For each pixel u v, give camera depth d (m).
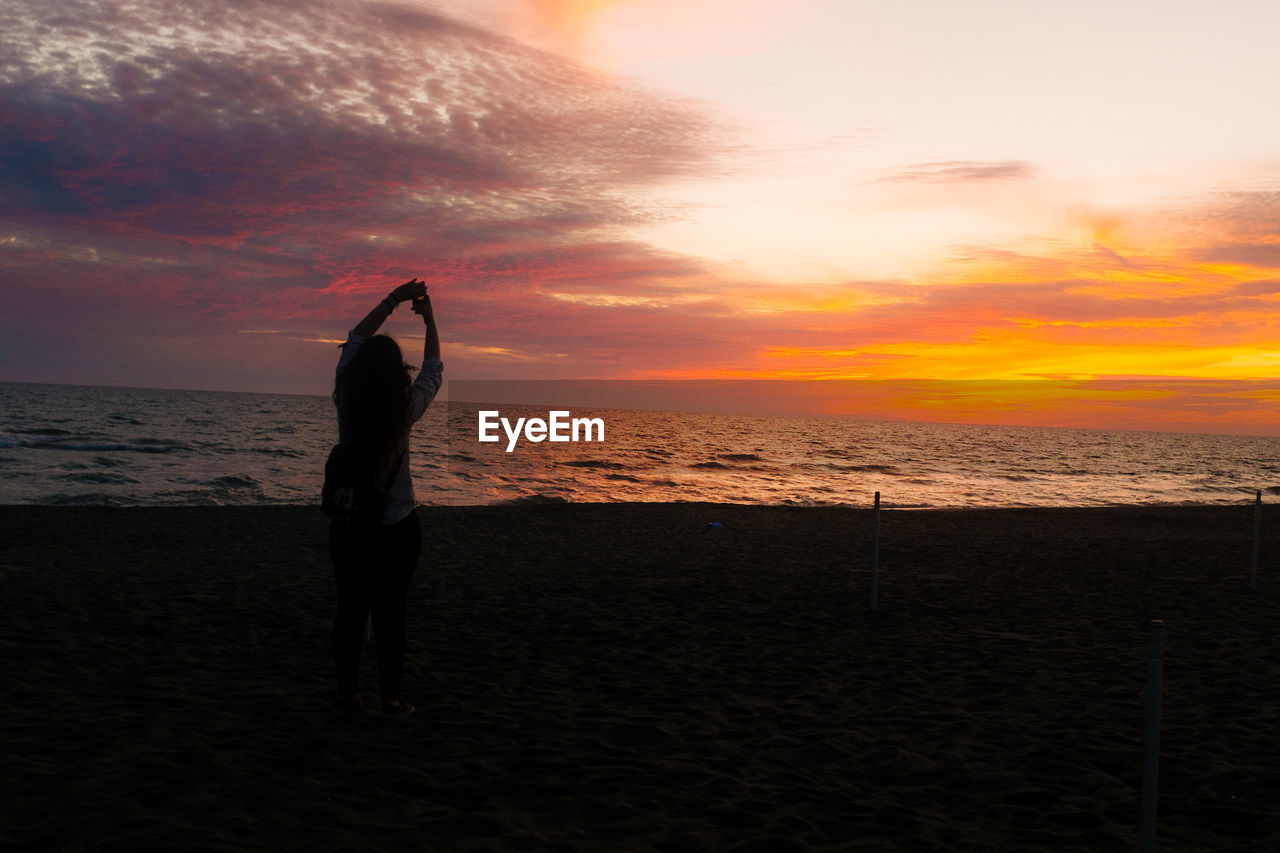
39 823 2.82
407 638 6.34
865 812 3.31
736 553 12.17
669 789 3.46
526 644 6.31
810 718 4.63
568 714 4.56
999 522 17.78
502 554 11.35
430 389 3.70
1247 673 5.85
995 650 6.50
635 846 2.88
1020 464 45.25
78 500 16.55
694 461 34.12
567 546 12.35
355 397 3.42
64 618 6.55
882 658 6.18
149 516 14.04
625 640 6.57
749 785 3.55
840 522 16.97
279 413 73.75
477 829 2.94
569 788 3.41
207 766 3.44
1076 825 3.23
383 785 3.31
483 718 4.37
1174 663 6.14
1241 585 10.12
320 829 2.85
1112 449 74.25
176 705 4.38
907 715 4.74
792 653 6.29
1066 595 9.23
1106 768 3.92
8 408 59.16
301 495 19.09
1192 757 4.06
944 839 3.06
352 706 4.07
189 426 47.84
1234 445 119.56
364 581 3.73
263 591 8.07
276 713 4.27
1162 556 12.79
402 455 3.56
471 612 7.47
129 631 6.20
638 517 16.31
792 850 2.91
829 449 49.03
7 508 14.22
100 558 9.81
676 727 4.41
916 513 19.28
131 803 3.03
